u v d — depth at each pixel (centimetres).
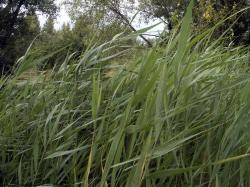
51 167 327
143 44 351
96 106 279
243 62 369
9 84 373
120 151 255
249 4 1284
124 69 333
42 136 341
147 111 266
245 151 303
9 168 341
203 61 321
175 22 316
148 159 249
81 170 308
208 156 296
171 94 304
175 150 287
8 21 2564
